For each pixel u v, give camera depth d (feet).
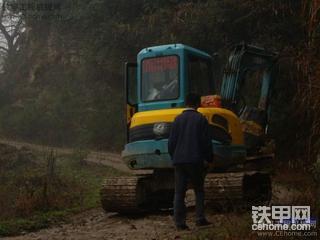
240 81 37.78
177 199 27.35
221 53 68.80
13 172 57.21
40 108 124.57
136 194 32.89
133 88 36.37
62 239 26.55
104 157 78.69
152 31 83.30
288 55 60.29
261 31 68.69
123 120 98.22
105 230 28.78
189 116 27.89
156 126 32.37
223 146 32.07
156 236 25.81
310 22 35.60
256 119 39.55
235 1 69.00
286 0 65.36
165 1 85.56
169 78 33.14
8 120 129.29
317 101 33.42
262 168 38.99
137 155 33.01
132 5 93.50
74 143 107.65
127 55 93.09
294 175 46.62
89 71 115.44
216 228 25.95
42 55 141.08
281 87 62.18
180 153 27.35
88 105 113.29
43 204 37.14
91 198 41.83
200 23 72.84
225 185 30.35
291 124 59.98
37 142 115.14
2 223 30.22
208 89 34.94
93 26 101.71
